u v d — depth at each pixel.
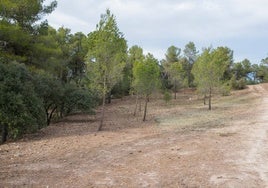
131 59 42.56
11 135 15.27
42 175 7.83
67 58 39.81
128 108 34.53
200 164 9.02
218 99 44.03
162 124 19.47
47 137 14.61
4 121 13.18
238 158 9.77
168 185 7.12
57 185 7.05
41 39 23.17
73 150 11.04
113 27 16.88
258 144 12.05
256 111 26.25
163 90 49.75
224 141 12.72
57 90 21.42
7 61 19.73
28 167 8.61
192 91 60.47
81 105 23.83
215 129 16.44
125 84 44.09
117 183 7.24
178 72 47.34
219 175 7.89
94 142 12.73
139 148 11.40
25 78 15.90
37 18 23.41
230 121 19.98
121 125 19.61
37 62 23.19
